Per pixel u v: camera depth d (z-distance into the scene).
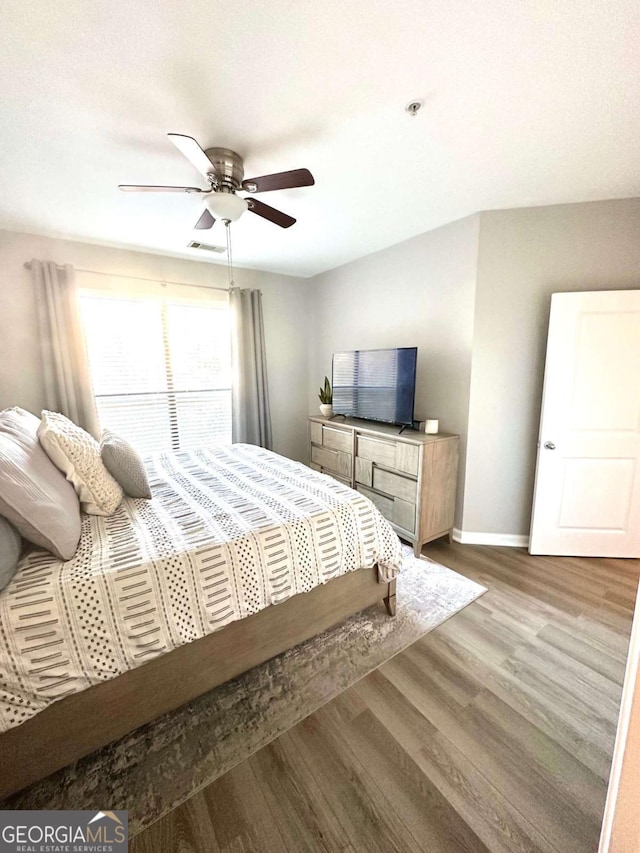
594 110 1.49
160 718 1.40
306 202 2.31
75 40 1.13
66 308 2.88
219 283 3.72
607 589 2.21
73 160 1.82
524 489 2.73
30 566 1.19
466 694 1.49
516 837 1.02
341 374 3.46
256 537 1.47
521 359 2.58
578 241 2.39
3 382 2.77
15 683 1.00
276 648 1.57
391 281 3.22
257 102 1.44
